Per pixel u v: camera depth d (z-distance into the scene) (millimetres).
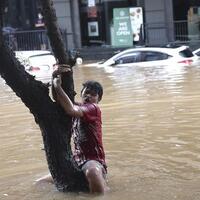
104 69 28797
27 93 9125
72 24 43781
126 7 43688
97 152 9695
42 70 29031
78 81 24078
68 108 9297
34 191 9656
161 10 43312
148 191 9289
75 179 9484
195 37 43438
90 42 44531
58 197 9258
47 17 9055
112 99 18656
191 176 10031
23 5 44406
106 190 9367
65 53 9312
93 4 44469
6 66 8828
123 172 10445
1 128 15094
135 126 14398
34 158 11938
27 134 14211
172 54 29031
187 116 15266
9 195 9555
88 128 9656
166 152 11758
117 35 43781
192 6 43500
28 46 41531
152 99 18219
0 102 19906
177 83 21531
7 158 12055
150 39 43375
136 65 29391
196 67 26734
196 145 12172
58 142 9414
